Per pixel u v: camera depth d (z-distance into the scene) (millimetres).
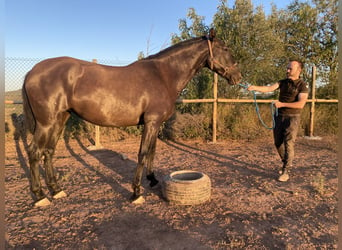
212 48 3404
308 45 10602
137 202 3127
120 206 3057
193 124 7109
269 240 2350
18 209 2982
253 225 2615
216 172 4406
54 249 2213
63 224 2639
